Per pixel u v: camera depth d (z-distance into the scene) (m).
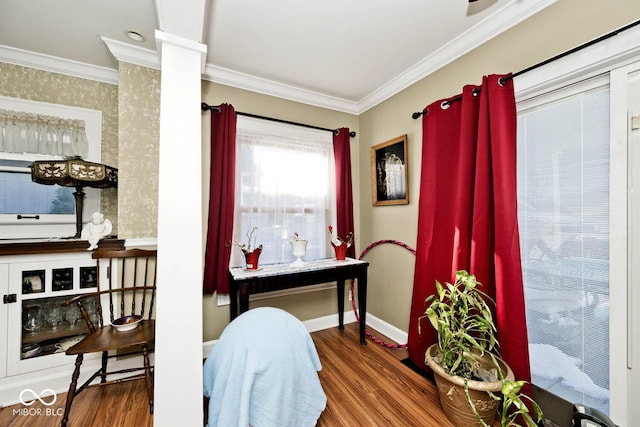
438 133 2.02
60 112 2.14
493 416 1.42
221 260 2.21
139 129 2.03
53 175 1.85
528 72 1.55
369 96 2.80
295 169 2.65
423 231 2.10
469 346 1.54
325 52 2.08
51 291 1.78
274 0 1.56
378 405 1.66
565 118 1.50
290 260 2.59
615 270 1.29
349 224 2.85
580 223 1.44
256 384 1.27
